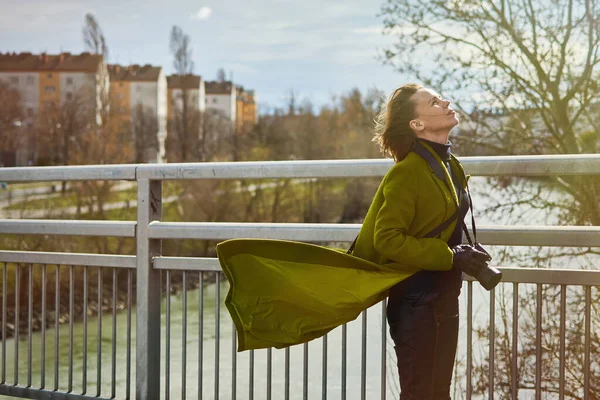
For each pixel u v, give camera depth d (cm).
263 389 1145
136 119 9706
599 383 520
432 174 232
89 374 1505
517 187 700
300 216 4316
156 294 331
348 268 238
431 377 234
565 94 739
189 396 1099
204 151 7431
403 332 237
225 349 1473
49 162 7931
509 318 559
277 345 246
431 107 236
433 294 232
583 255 596
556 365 537
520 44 744
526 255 644
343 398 293
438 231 232
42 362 351
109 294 2638
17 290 360
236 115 15575
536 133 778
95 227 339
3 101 9075
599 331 521
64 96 11150
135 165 329
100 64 7856
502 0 752
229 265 248
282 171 299
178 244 3866
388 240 227
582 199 653
